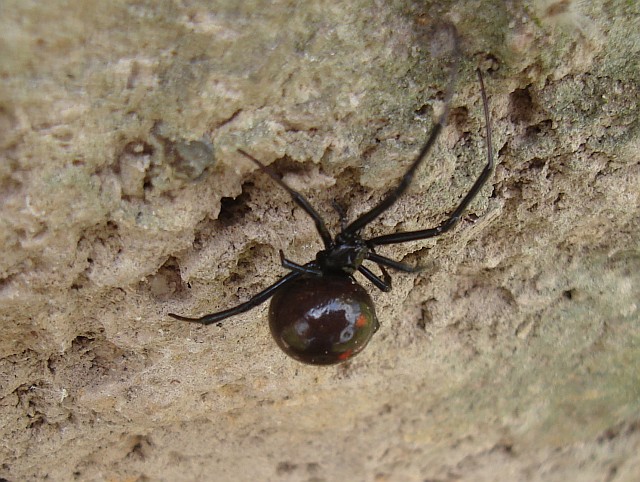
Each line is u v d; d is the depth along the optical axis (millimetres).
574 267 119
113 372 115
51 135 92
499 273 119
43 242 97
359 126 101
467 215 110
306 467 138
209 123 97
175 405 120
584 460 150
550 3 96
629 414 145
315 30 94
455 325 124
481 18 97
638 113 104
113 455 126
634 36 100
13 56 87
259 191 105
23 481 123
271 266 110
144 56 91
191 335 113
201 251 106
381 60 98
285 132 99
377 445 137
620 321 126
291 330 103
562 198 110
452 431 139
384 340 123
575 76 102
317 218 103
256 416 128
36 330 106
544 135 106
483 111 103
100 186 97
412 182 105
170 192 99
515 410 138
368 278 111
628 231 115
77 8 87
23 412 115
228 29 92
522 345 127
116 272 102
